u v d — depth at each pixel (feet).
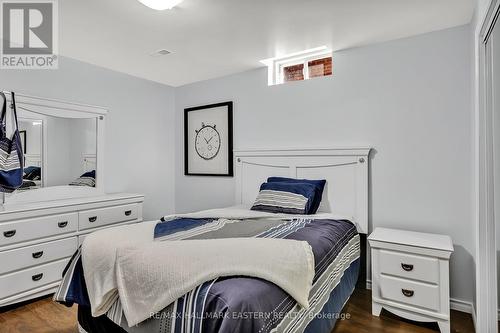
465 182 7.44
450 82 7.64
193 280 3.86
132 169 12.01
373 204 8.73
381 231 7.91
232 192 11.79
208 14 7.00
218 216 7.91
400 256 6.84
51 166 9.42
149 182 12.66
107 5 6.59
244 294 3.56
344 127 9.20
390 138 8.46
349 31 7.92
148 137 12.60
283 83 10.38
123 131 11.67
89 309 5.85
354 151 8.79
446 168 7.70
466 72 7.43
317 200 8.86
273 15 7.08
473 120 6.86
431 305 6.49
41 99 9.11
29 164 8.89
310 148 9.57
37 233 8.00
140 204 10.92
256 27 7.70
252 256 4.22
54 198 9.44
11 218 7.47
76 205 8.89
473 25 6.81
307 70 10.26
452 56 7.62
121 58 9.96
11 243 7.48
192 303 3.66
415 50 8.11
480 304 5.75
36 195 9.05
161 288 4.00
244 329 3.28
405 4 6.58
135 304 4.21
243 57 9.90
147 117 12.55
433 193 7.86
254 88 11.10
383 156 8.56
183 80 12.59
